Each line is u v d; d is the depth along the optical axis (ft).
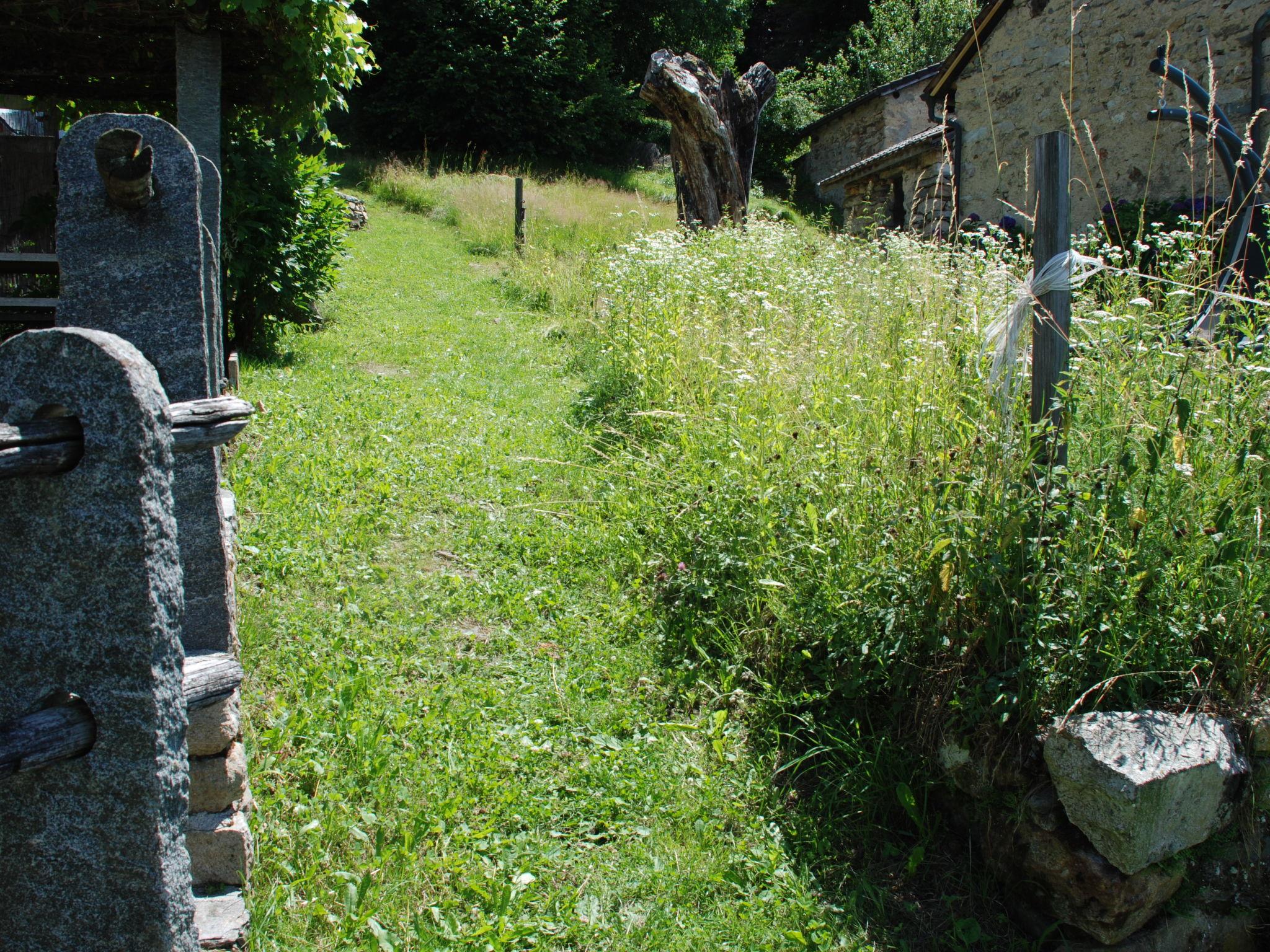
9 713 4.94
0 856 5.07
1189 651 9.64
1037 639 9.70
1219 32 32.24
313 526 15.81
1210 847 9.34
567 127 99.60
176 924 5.10
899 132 87.10
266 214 26.40
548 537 16.63
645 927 8.82
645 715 12.00
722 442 16.22
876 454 12.48
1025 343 11.80
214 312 8.87
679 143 40.68
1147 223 31.81
